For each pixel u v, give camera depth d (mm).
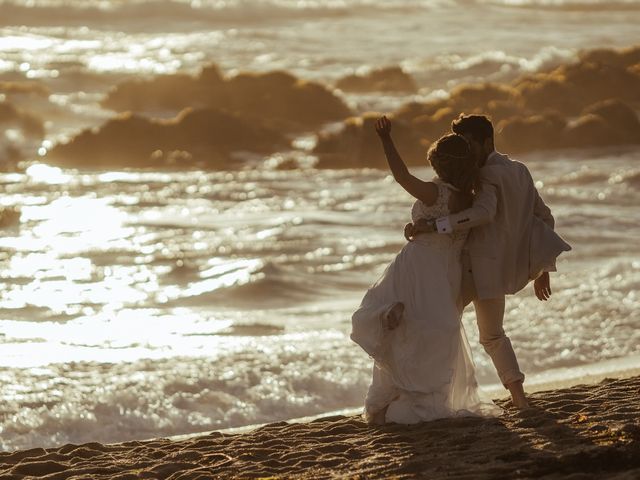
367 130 52125
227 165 50812
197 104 66375
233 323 21719
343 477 10344
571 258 28562
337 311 23219
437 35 104000
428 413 12281
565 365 18766
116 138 52625
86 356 18609
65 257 28672
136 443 13258
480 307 12711
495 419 12273
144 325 21500
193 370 17578
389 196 39719
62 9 106438
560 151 52500
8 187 41625
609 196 38094
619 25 115500
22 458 12594
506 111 60938
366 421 12703
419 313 12094
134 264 27969
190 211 36344
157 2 110188
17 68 77125
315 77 79312
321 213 35719
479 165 12445
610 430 11234
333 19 114500
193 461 11766
